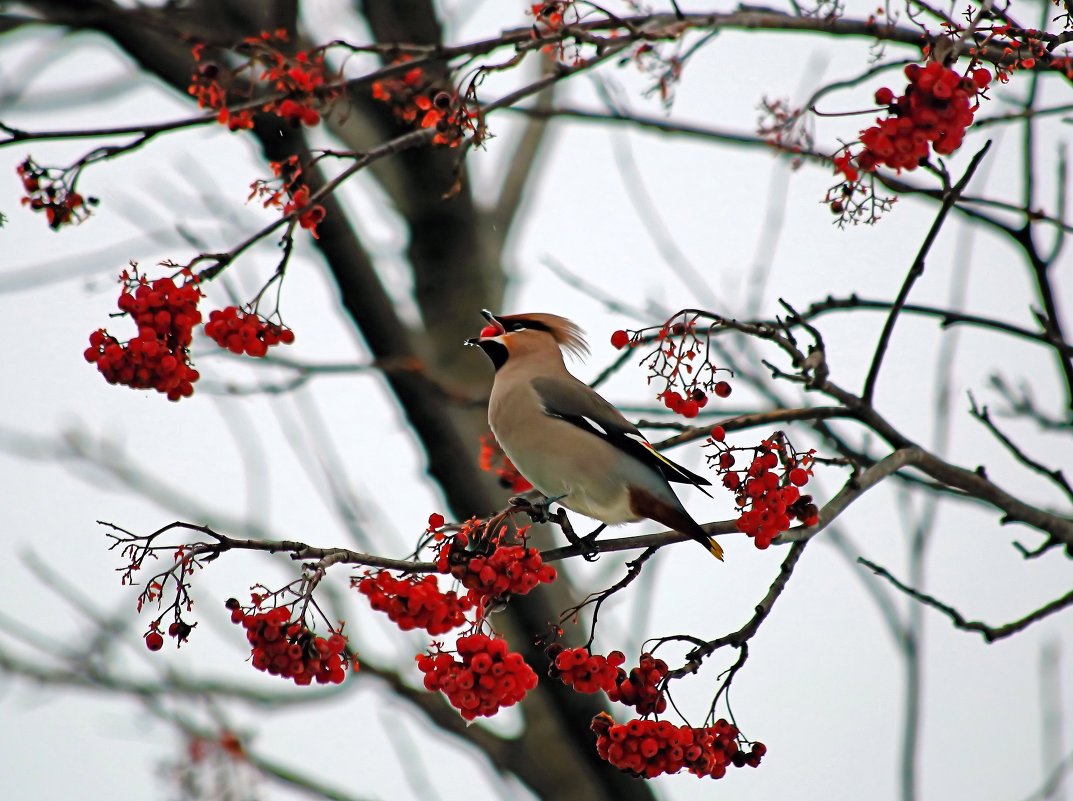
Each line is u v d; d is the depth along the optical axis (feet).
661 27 30.42
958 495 36.19
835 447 37.73
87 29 38.81
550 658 26.30
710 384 27.45
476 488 43.93
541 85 29.84
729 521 31.91
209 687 43.60
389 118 44.52
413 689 43.37
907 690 33.94
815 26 32.07
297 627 24.02
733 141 40.29
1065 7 26.84
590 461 34.04
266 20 38.47
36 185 27.58
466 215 47.03
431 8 42.68
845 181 27.02
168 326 26.91
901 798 33.24
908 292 30.14
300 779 43.80
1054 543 32.45
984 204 33.60
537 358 37.88
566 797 44.19
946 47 25.82
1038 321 33.96
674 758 25.02
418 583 25.64
